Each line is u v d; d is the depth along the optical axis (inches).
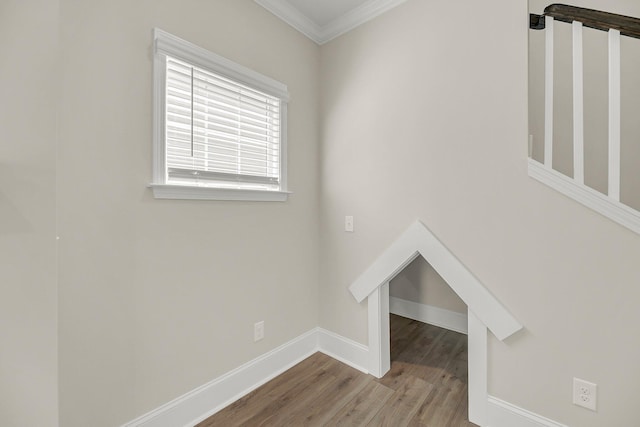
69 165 45.7
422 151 70.3
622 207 46.8
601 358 48.7
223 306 67.7
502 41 58.4
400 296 125.4
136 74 53.1
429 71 68.9
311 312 91.8
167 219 57.7
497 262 59.2
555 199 52.6
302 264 88.4
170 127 58.7
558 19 52.2
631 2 63.3
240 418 63.1
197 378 62.7
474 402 61.4
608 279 48.0
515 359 57.1
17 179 22.5
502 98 58.5
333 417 63.2
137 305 53.5
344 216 87.1
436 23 67.6
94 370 48.4
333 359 88.0
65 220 45.3
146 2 54.1
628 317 46.5
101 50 48.8
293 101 84.5
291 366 83.9
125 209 51.8
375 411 65.0
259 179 75.3
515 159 56.9
